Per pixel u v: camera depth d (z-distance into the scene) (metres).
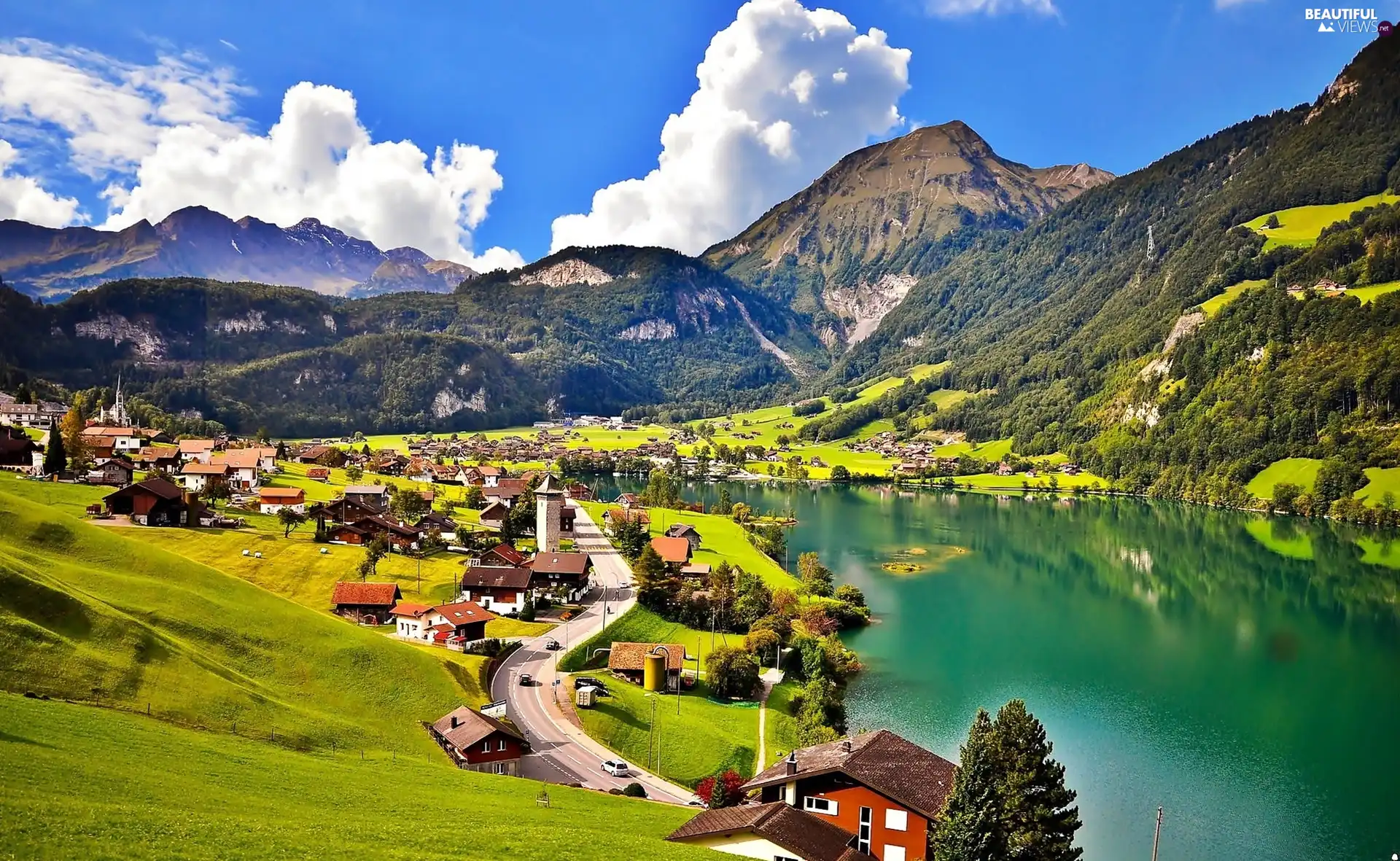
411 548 155.38
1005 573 195.62
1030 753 49.91
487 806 56.59
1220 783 89.12
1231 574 194.12
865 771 55.03
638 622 130.50
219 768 51.97
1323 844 76.94
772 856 48.84
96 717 55.06
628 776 76.44
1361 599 171.75
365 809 50.12
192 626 78.69
